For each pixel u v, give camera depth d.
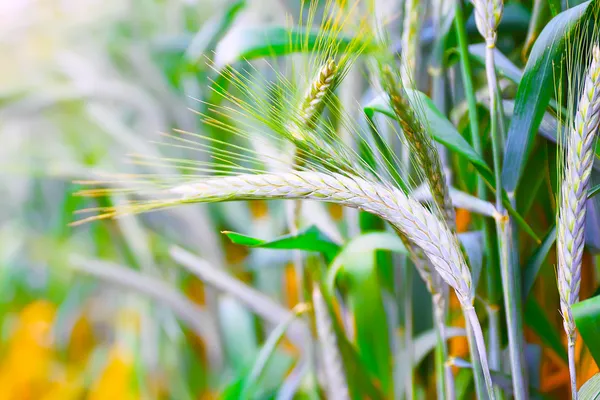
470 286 0.57
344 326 0.80
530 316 0.68
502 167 0.62
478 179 0.66
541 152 0.66
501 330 0.68
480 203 0.63
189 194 0.54
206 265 0.96
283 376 1.06
